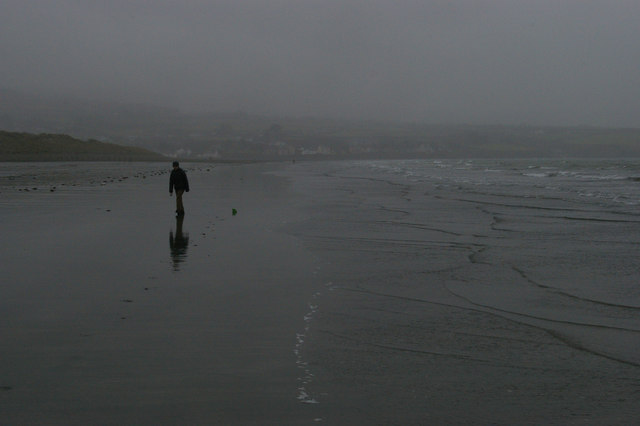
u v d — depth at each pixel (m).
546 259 11.52
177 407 4.73
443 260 11.38
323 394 5.04
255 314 7.45
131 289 8.67
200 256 11.45
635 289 9.03
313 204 23.28
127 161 120.88
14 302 7.86
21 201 23.55
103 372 5.43
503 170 66.62
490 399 4.98
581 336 6.71
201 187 34.78
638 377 5.47
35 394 4.94
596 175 50.00
